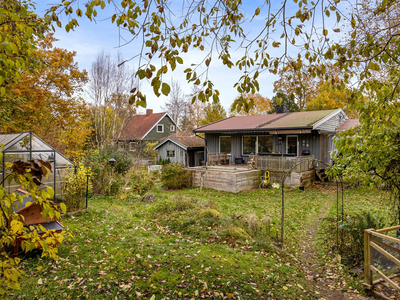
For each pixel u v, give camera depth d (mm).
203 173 15961
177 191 15281
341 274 5656
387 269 4891
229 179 14688
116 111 25938
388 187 6316
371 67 3494
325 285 5266
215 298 4367
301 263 6242
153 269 5184
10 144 8055
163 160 25016
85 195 9594
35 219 5375
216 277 4980
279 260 6098
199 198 13078
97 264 5273
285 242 7410
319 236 7848
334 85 3838
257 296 4520
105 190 12633
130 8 3340
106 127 28047
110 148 17125
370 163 5441
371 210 10180
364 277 5133
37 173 1889
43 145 8766
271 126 17953
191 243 6645
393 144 5215
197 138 26703
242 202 12305
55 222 5641
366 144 5301
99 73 24438
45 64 6773
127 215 9289
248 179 15352
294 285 5031
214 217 8164
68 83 14344
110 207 10445
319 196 13305
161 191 15031
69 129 15508
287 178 15484
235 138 20750
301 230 8453
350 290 5016
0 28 2443
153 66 2693
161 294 4379
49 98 13562
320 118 17219
